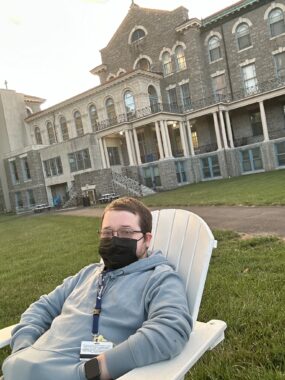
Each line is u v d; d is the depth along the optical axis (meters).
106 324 2.13
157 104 36.62
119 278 2.29
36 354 2.11
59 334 2.22
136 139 36.03
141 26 40.75
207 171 35.91
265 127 32.88
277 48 33.72
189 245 2.80
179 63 38.66
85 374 1.84
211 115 37.16
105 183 33.59
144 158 39.47
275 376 2.71
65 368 1.97
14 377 2.04
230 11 35.31
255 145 33.53
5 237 16.56
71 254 9.07
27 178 44.03
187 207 16.62
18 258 10.05
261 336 3.47
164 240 3.10
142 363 1.81
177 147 38.97
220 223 10.96
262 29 34.28
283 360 2.98
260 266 5.72
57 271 7.52
